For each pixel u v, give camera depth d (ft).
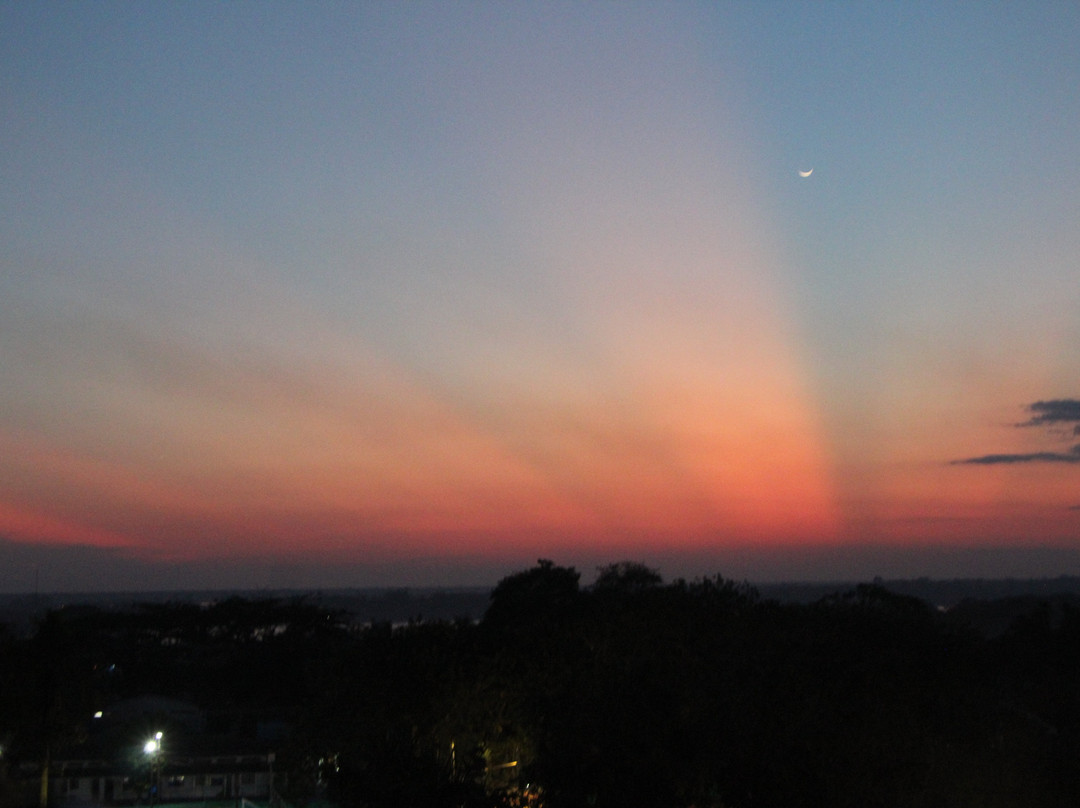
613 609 150.51
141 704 245.04
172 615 362.94
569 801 74.64
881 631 127.13
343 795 87.97
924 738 80.79
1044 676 161.79
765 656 94.32
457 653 135.23
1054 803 79.20
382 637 142.31
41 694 189.67
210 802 191.11
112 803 189.67
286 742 145.89
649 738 74.79
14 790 188.03
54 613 200.03
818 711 76.48
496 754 96.99
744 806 70.03
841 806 69.05
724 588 153.89
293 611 363.56
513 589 220.23
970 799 75.77
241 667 296.51
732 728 74.64
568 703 83.82
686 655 91.50
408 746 87.40
